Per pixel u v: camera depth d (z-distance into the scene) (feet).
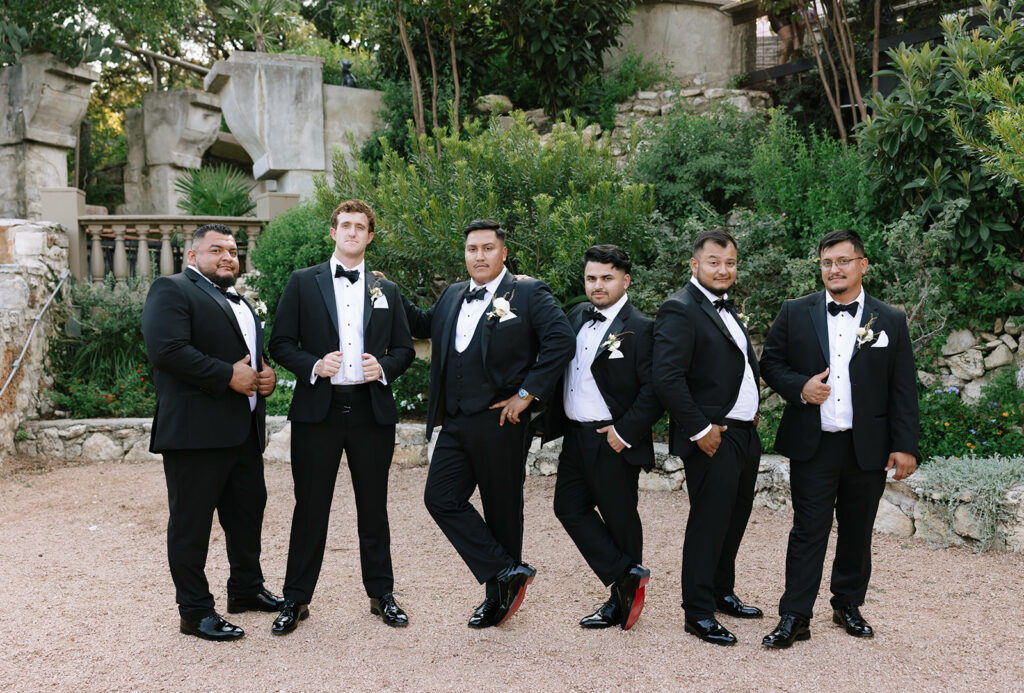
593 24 31.37
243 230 28.99
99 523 16.99
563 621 11.35
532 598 12.36
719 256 10.89
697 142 25.95
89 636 10.79
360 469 11.33
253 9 45.98
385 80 35.68
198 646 10.42
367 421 11.27
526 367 11.20
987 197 18.81
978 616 11.46
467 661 9.95
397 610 11.28
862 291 11.11
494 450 10.99
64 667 9.78
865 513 10.75
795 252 22.66
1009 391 18.21
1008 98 13.87
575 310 12.05
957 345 19.54
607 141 22.22
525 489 19.17
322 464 11.05
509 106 33.42
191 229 28.45
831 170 22.59
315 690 9.16
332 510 17.87
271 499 18.84
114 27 46.29
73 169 46.96
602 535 11.19
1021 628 11.00
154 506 18.34
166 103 47.55
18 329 23.52
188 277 11.06
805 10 29.19
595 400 11.16
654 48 35.99
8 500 18.99
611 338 11.05
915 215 19.20
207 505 10.72
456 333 11.48
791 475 11.06
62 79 38.93
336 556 14.66
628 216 20.27
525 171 21.12
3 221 25.43
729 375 10.80
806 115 31.37
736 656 10.06
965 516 14.52
